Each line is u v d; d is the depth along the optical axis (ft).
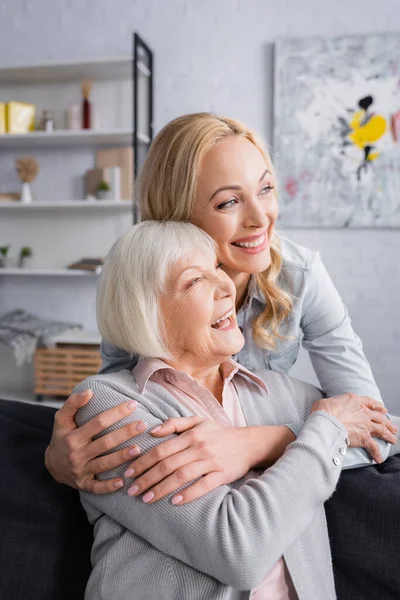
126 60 10.96
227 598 2.75
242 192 3.47
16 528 3.27
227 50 11.67
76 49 12.23
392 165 11.09
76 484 3.05
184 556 2.76
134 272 3.14
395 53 10.93
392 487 3.31
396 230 11.28
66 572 3.21
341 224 11.34
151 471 2.83
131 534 2.93
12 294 12.92
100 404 3.08
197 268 3.16
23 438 3.70
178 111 11.94
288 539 2.77
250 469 3.22
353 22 11.17
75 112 11.91
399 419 4.00
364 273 11.44
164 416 3.08
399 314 11.32
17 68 11.50
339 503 3.35
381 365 11.45
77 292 12.67
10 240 12.92
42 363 11.39
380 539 3.22
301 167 11.39
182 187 3.52
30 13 12.37
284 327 4.37
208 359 3.29
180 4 11.78
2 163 12.80
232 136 3.56
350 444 3.40
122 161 11.98
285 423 3.59
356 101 11.12
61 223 12.69
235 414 3.49
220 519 2.71
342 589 3.27
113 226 12.51
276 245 4.16
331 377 4.45
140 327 3.14
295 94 11.28
